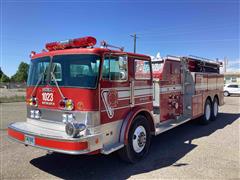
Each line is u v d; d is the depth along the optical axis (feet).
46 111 14.51
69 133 12.28
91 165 15.57
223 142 20.56
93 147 12.48
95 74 12.96
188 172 14.15
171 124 20.90
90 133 12.75
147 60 17.15
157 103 19.89
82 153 11.93
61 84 13.74
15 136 14.61
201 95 26.58
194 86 24.58
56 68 14.15
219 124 28.91
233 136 22.67
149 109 17.39
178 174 13.89
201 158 16.52
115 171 14.56
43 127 14.70
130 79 15.39
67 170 14.78
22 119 32.37
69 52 13.76
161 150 18.52
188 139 21.71
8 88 122.72
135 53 15.87
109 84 13.79
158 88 19.75
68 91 13.37
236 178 13.28
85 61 13.11
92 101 12.79
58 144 12.27
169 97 21.58
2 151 18.29
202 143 20.31
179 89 23.45
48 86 14.33
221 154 17.33
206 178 13.30
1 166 15.30
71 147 11.91
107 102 13.70
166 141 21.17
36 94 15.14
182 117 24.27
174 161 16.05
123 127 14.78
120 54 14.33
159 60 20.71
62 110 13.61
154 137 22.68
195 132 24.57
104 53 13.35
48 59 14.67
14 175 13.94
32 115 15.56
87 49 13.17
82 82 12.96
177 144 20.16
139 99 16.31
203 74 27.04
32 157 17.02
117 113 14.48
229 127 27.02
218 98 32.73
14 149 18.79
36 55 15.64
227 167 14.85
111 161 16.24
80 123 12.76
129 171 14.52
